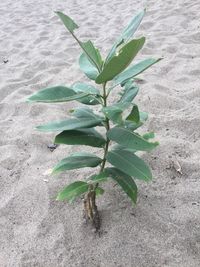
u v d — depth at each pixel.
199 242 0.60
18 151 0.87
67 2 2.24
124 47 0.46
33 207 0.70
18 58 1.49
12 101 1.12
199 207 0.66
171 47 1.36
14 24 1.93
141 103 1.01
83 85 0.60
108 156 0.57
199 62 1.22
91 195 0.61
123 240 0.61
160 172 0.74
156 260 0.58
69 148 0.86
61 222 0.66
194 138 0.85
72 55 1.45
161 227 0.62
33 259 0.60
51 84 1.22
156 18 1.68
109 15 1.88
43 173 0.78
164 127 0.90
